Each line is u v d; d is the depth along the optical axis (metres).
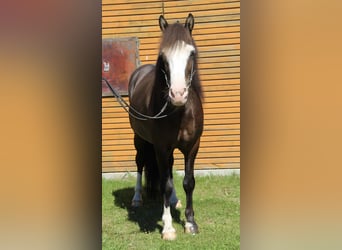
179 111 2.95
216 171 4.95
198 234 3.13
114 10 4.92
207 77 4.89
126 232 3.26
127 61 4.96
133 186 4.83
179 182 4.84
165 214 3.13
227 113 4.91
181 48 2.68
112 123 5.04
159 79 3.02
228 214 3.62
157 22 4.91
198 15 4.83
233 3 4.76
